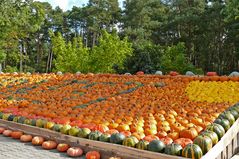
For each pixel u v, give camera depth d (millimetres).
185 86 14070
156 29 59500
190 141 6703
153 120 8477
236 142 7918
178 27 53656
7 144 8484
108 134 7496
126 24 62500
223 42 49625
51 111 10852
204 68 51031
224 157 6922
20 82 19484
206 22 48250
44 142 8109
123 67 34219
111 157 6789
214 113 8961
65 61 40562
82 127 8359
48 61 67125
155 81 15680
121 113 9492
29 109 11477
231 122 7809
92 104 11617
